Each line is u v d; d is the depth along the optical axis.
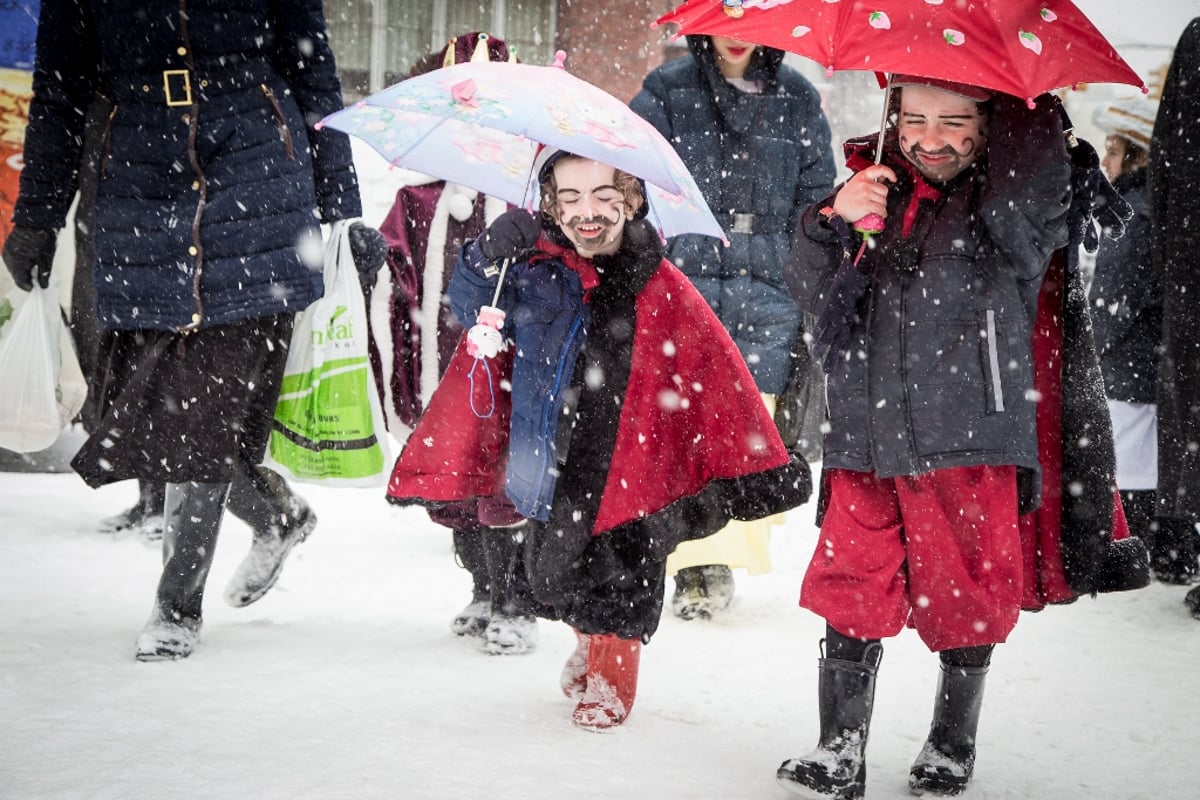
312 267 5.30
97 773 3.64
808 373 6.51
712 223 4.66
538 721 4.37
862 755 3.70
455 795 3.59
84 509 8.38
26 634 5.29
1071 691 4.95
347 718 4.28
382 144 4.93
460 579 6.85
